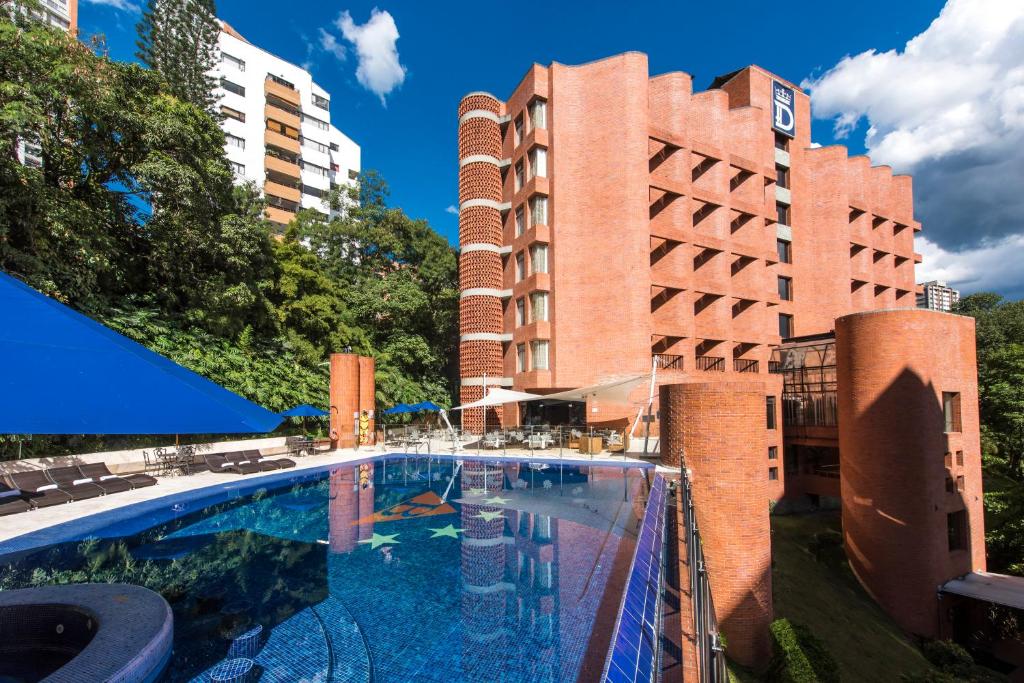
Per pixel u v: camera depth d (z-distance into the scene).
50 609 5.41
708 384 13.87
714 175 34.88
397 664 5.69
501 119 37.44
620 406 29.39
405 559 9.44
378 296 37.94
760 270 36.38
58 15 42.38
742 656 12.69
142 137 20.73
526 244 33.41
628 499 14.48
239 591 7.89
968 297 60.53
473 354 35.25
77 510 12.24
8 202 16.39
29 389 2.87
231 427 3.46
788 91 41.88
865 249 44.84
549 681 5.34
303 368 31.00
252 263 30.58
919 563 18.11
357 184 44.28
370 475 19.02
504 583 8.18
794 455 25.67
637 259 30.03
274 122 61.75
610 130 31.34
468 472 19.59
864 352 19.83
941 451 19.14
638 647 3.33
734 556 13.16
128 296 23.09
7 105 15.50
